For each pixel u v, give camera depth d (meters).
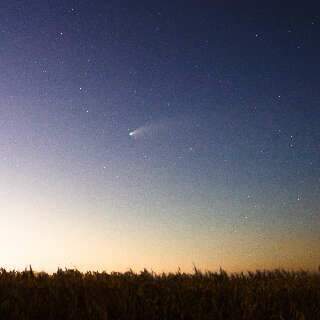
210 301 8.48
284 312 8.10
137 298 8.38
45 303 7.75
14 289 8.39
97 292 8.55
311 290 9.36
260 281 10.58
